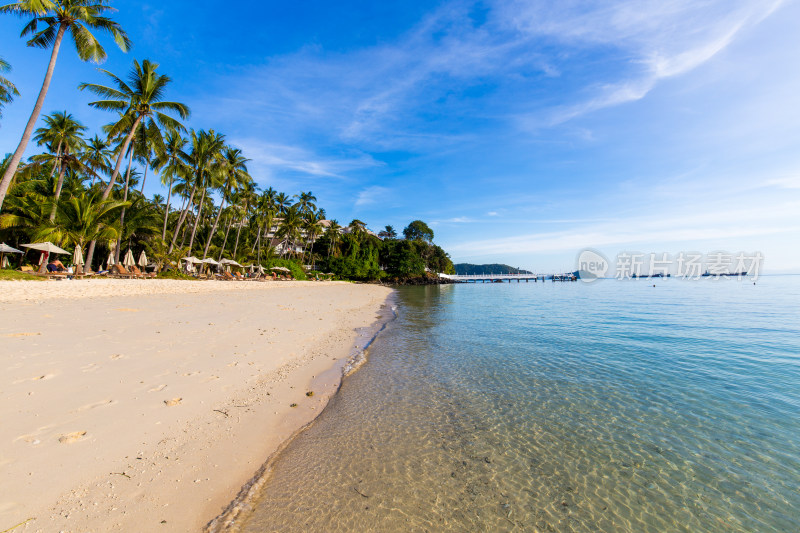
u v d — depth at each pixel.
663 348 10.98
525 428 5.42
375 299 31.41
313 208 71.38
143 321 10.96
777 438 5.14
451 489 3.87
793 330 14.24
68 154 29.47
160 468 3.70
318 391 6.73
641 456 4.68
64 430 4.05
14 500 2.91
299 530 3.12
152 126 26.86
